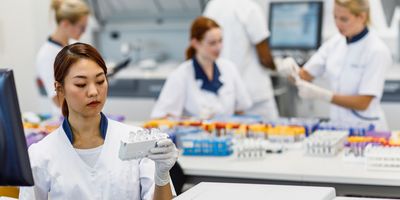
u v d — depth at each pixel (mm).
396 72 4855
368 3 3461
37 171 2023
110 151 2053
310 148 3041
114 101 5340
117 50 6020
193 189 1627
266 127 3342
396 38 5340
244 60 4562
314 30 5055
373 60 3496
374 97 3555
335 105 3746
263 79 4613
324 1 5332
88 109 1966
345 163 2869
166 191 1955
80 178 2025
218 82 3770
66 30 3799
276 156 3051
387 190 2627
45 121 3734
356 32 3533
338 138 3088
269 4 5211
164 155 1833
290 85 5160
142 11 5824
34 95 5895
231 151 3154
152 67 5457
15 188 2350
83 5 3803
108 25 5957
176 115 3752
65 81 1969
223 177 2834
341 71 3656
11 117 1506
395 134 3391
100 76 1979
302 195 1537
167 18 5762
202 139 3100
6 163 1522
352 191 2670
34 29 5828
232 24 4531
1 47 5828
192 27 3699
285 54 5219
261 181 2781
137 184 2057
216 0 4648
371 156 2752
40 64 3861
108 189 2029
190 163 2939
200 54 3717
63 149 2043
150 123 3395
